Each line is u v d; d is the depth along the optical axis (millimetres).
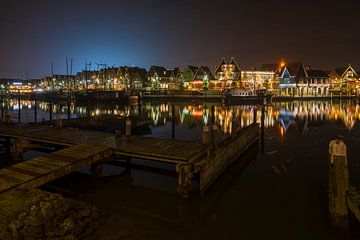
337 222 11219
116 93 89125
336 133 34344
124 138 20000
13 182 12023
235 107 72125
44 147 23344
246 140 23844
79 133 22297
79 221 11062
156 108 71812
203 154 16172
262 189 15805
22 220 9789
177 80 113812
